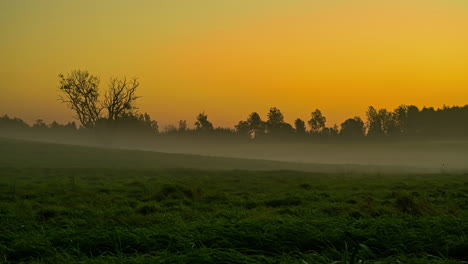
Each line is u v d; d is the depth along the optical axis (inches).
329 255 320.5
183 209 622.5
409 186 1039.0
